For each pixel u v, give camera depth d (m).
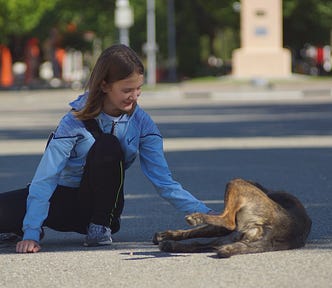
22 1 56.44
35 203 7.30
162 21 71.56
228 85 51.31
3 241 7.84
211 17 74.12
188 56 72.69
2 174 14.09
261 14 54.47
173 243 7.02
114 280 6.25
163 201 10.84
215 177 13.20
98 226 7.55
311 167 14.34
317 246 7.27
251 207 6.82
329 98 40.56
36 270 6.66
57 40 80.38
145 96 45.41
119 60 7.08
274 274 6.28
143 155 7.54
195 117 28.33
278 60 54.50
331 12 68.62
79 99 7.38
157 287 6.01
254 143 18.86
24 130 23.81
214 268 6.48
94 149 7.32
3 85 67.00
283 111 31.05
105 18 73.25
